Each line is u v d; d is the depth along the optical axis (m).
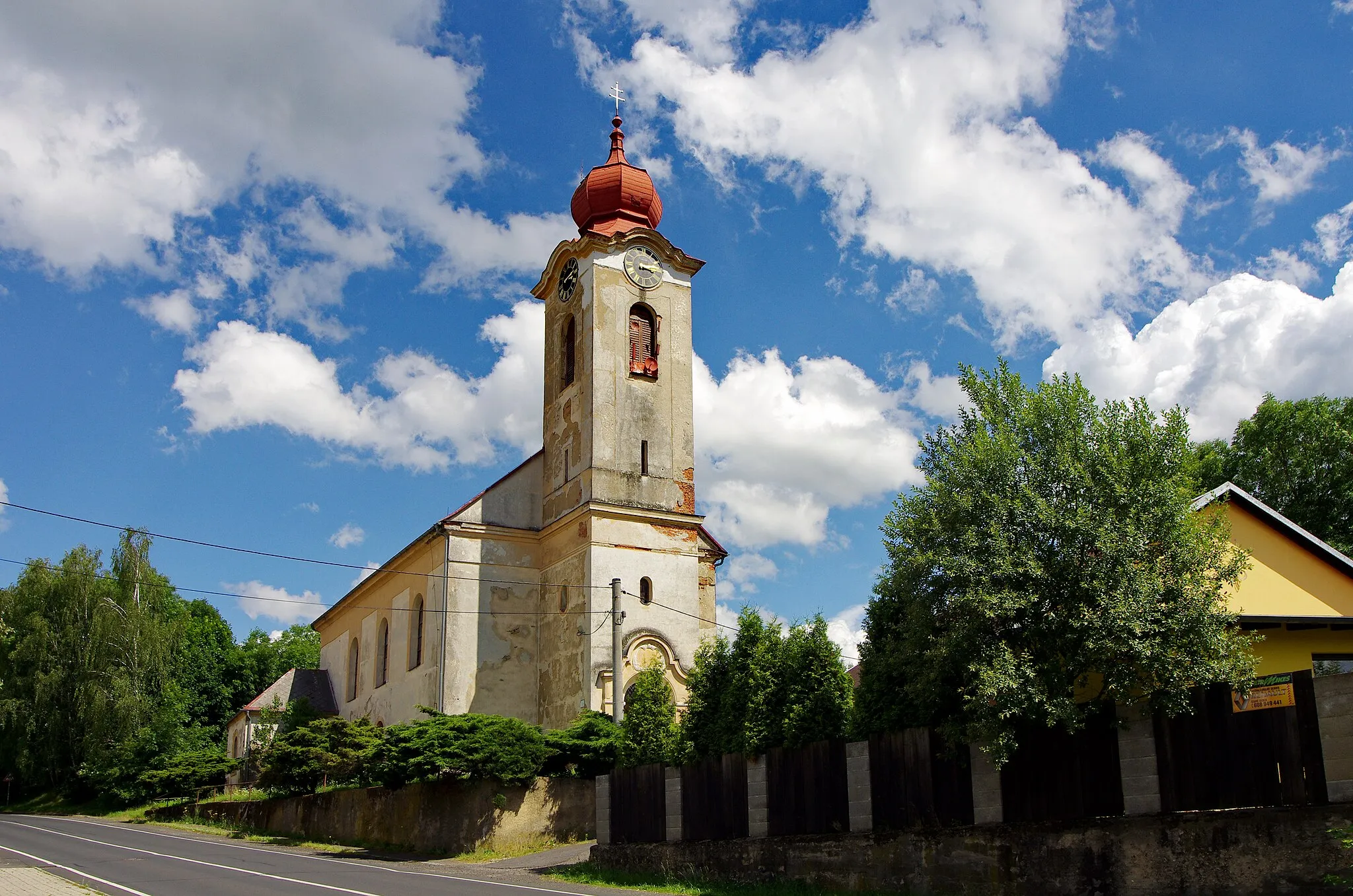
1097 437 19.72
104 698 61.81
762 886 23.64
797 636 25.55
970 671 18.80
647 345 47.41
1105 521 18.52
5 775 68.81
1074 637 18.17
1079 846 18.61
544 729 44.31
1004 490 19.61
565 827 34.16
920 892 20.89
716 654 28.89
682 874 26.19
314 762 42.22
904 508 20.91
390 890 21.81
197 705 90.25
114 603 65.69
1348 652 25.00
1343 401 47.78
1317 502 45.94
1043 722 19.34
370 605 57.50
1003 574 18.52
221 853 32.31
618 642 37.00
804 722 24.30
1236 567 19.05
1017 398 20.66
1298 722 16.47
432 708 38.94
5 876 23.98
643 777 28.61
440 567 46.34
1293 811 16.28
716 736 27.31
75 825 46.69
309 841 39.91
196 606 96.06
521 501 47.84
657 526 44.81
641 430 45.75
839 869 22.55
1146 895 17.67
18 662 63.88
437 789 34.16
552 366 49.22
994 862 19.75
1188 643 17.95
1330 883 15.71
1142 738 18.25
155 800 57.69
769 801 24.64
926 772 21.30
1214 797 17.27
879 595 23.64
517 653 45.84
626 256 47.50
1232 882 16.75
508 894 20.98
